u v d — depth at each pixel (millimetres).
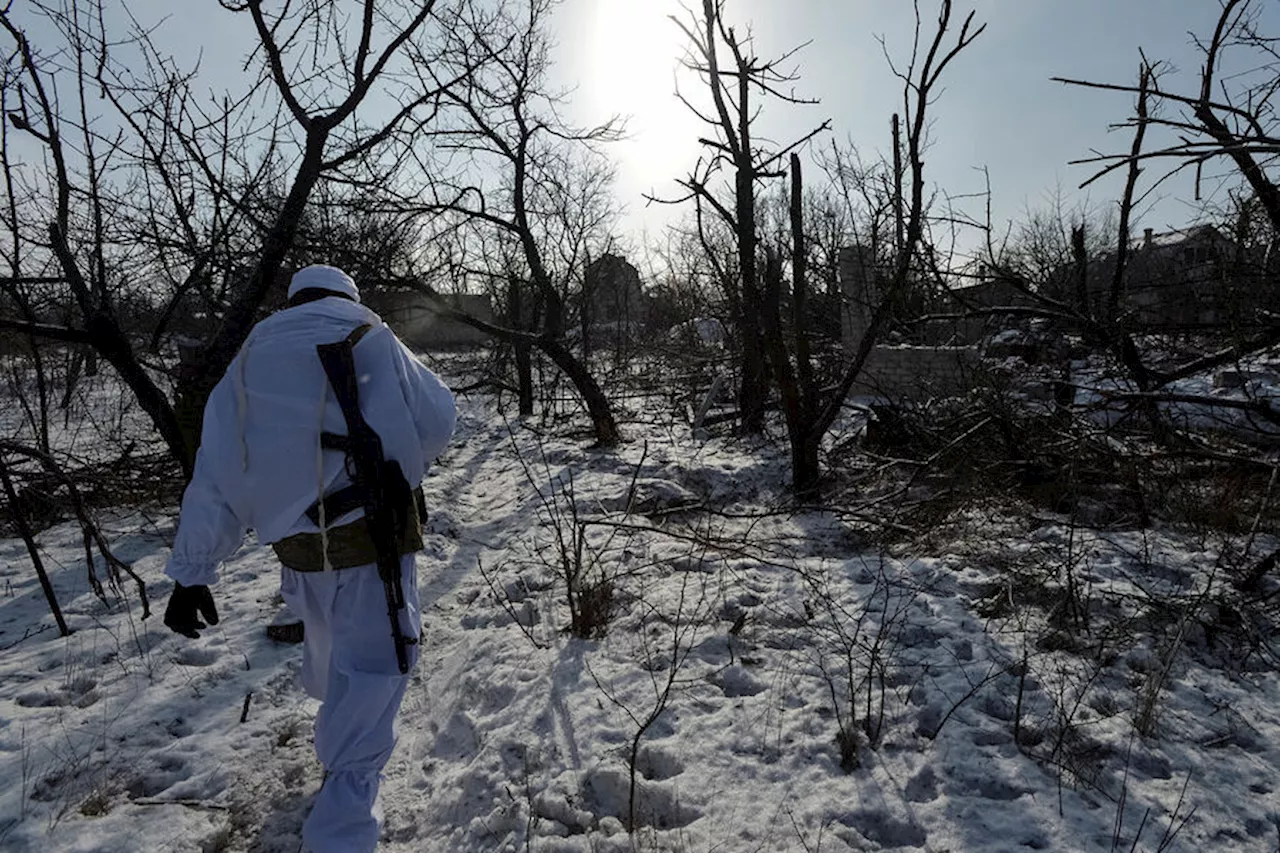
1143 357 7332
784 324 9586
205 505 2234
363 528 2324
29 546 4211
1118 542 4969
